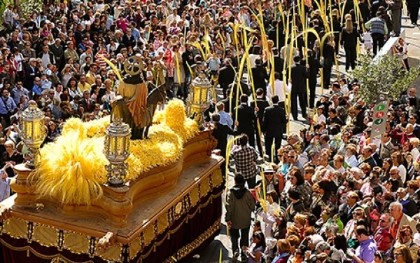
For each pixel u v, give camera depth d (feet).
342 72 120.88
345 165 72.64
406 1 143.13
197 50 110.42
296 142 79.46
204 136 71.82
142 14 131.44
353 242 58.23
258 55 108.06
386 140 74.84
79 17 126.11
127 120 64.34
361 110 84.23
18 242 60.39
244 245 68.49
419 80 97.60
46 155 59.62
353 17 129.08
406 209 61.72
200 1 141.59
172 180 64.95
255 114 90.68
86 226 58.39
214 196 72.23
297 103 108.17
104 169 58.65
